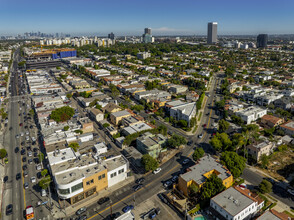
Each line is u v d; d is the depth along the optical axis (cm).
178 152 13800
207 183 9381
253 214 8706
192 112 17888
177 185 10475
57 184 9344
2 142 15438
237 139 13875
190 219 8612
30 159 12912
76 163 10912
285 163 12406
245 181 11019
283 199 9806
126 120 16762
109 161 11525
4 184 11181
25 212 9350
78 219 8850
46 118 17650
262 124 17025
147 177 11475
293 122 16412
